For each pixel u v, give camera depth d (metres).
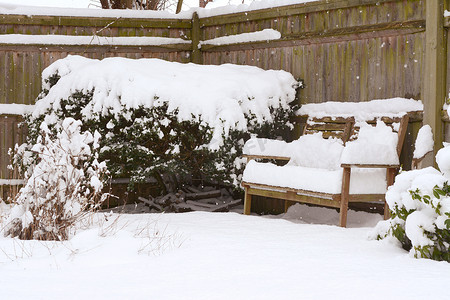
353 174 7.36
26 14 11.02
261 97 9.22
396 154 7.53
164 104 8.93
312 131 9.30
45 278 4.35
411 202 5.33
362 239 6.02
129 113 8.91
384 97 8.59
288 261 4.85
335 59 9.33
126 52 11.41
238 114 8.77
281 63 10.17
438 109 7.71
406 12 8.37
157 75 9.28
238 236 6.07
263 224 7.04
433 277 4.29
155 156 9.30
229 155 8.80
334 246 5.58
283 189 7.91
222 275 4.36
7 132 10.88
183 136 9.10
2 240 5.67
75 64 9.86
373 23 8.80
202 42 11.44
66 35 11.20
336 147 8.38
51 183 5.91
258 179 8.35
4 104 10.88
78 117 9.48
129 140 9.21
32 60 11.07
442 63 7.75
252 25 10.61
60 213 5.87
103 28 10.91
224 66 10.14
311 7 9.59
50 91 9.66
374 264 4.77
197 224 7.01
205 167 9.05
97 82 9.09
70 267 4.75
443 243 5.09
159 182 10.42
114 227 6.40
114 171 9.34
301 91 9.84
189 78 9.28
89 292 3.91
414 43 8.20
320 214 8.83
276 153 8.62
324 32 9.41
